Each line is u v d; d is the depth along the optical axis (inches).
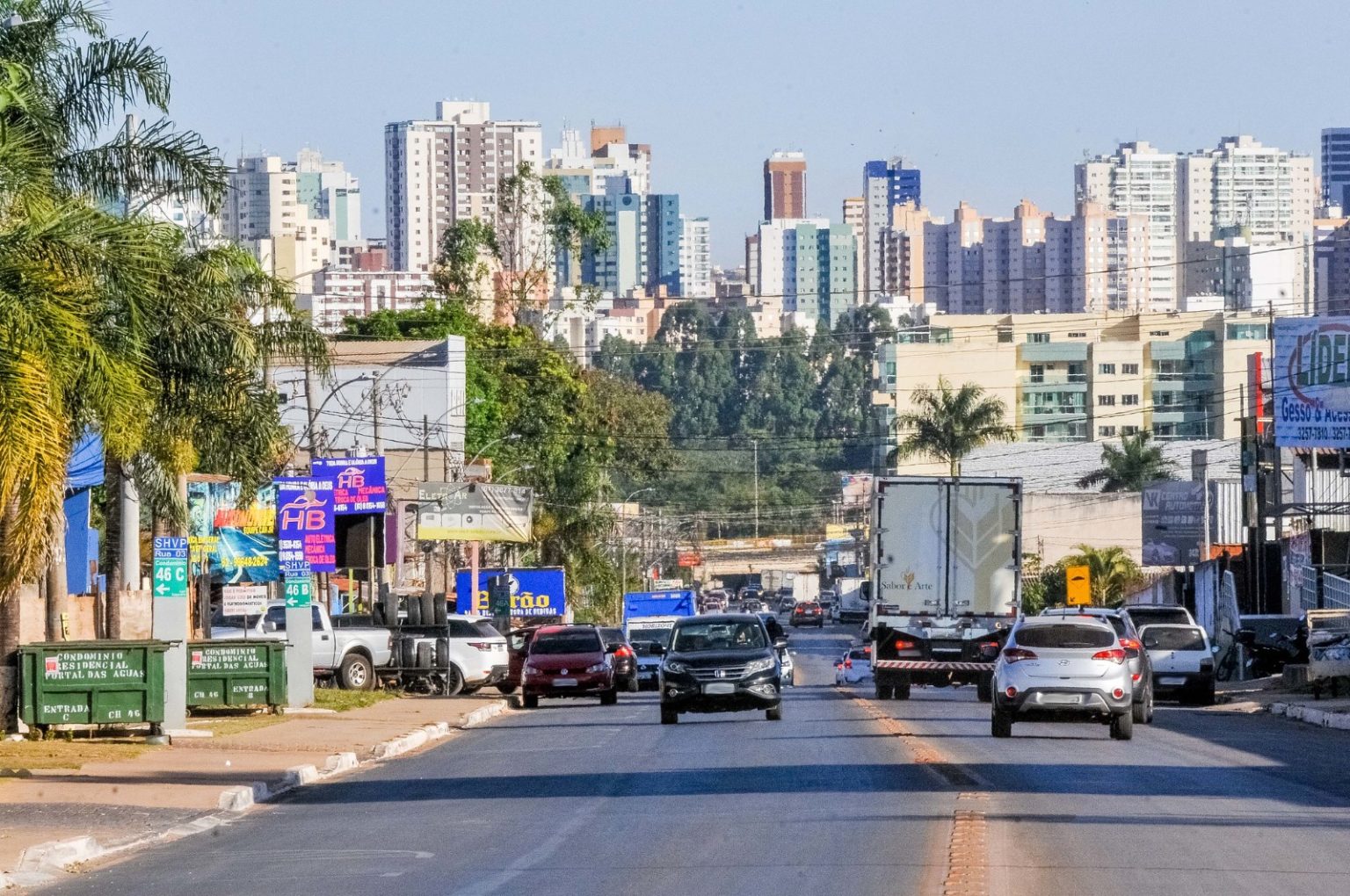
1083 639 3095.5
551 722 4052.7
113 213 3435.0
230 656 3828.7
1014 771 2425.0
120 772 2635.3
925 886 1427.2
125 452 3171.8
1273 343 6663.4
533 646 5083.7
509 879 1550.2
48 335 2564.0
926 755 2677.2
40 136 3203.7
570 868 1606.8
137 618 5157.5
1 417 2492.6
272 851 1819.6
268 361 4259.4
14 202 2834.6
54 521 3002.0
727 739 3211.1
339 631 5187.0
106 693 3139.8
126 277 2797.7
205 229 4018.2
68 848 1779.0
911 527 4379.9
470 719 4094.5
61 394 2723.9
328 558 4244.6
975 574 4365.2
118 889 1589.6
